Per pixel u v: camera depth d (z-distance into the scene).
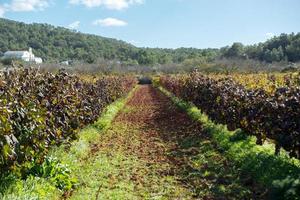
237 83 18.09
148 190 10.05
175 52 184.50
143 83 91.94
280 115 11.17
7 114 7.30
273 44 91.06
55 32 183.62
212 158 13.19
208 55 106.06
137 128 21.50
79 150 13.36
